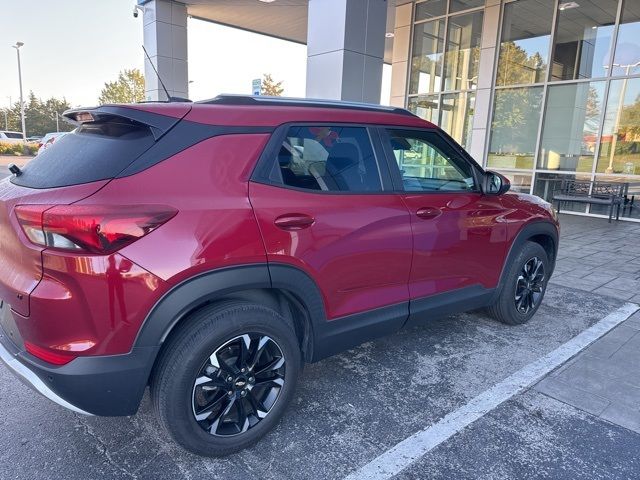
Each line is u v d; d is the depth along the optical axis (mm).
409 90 13430
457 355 3465
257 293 2443
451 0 12125
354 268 2650
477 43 11844
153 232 1963
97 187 1962
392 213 2803
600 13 9984
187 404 2129
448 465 2287
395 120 3018
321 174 2570
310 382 3061
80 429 2535
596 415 2723
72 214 1856
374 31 7391
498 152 11906
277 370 2428
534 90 11094
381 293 2846
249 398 2387
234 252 2148
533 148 11297
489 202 3471
